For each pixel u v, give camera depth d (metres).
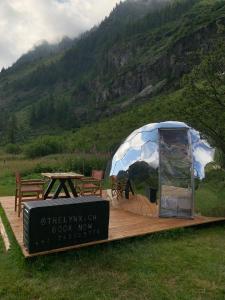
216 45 9.89
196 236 7.86
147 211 9.39
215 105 9.61
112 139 37.72
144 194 9.71
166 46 107.81
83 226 6.76
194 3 151.25
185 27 104.25
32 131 121.00
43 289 5.18
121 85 121.31
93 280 5.49
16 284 5.33
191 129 9.73
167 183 9.25
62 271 5.80
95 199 7.04
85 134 54.44
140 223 8.44
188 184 9.11
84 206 6.76
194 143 9.55
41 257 6.22
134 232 7.61
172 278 5.57
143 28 156.75
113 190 11.22
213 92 9.57
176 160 9.35
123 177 10.54
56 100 157.75
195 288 5.24
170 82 91.25
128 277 5.58
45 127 125.69
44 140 39.53
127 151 10.00
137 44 140.50
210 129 9.75
